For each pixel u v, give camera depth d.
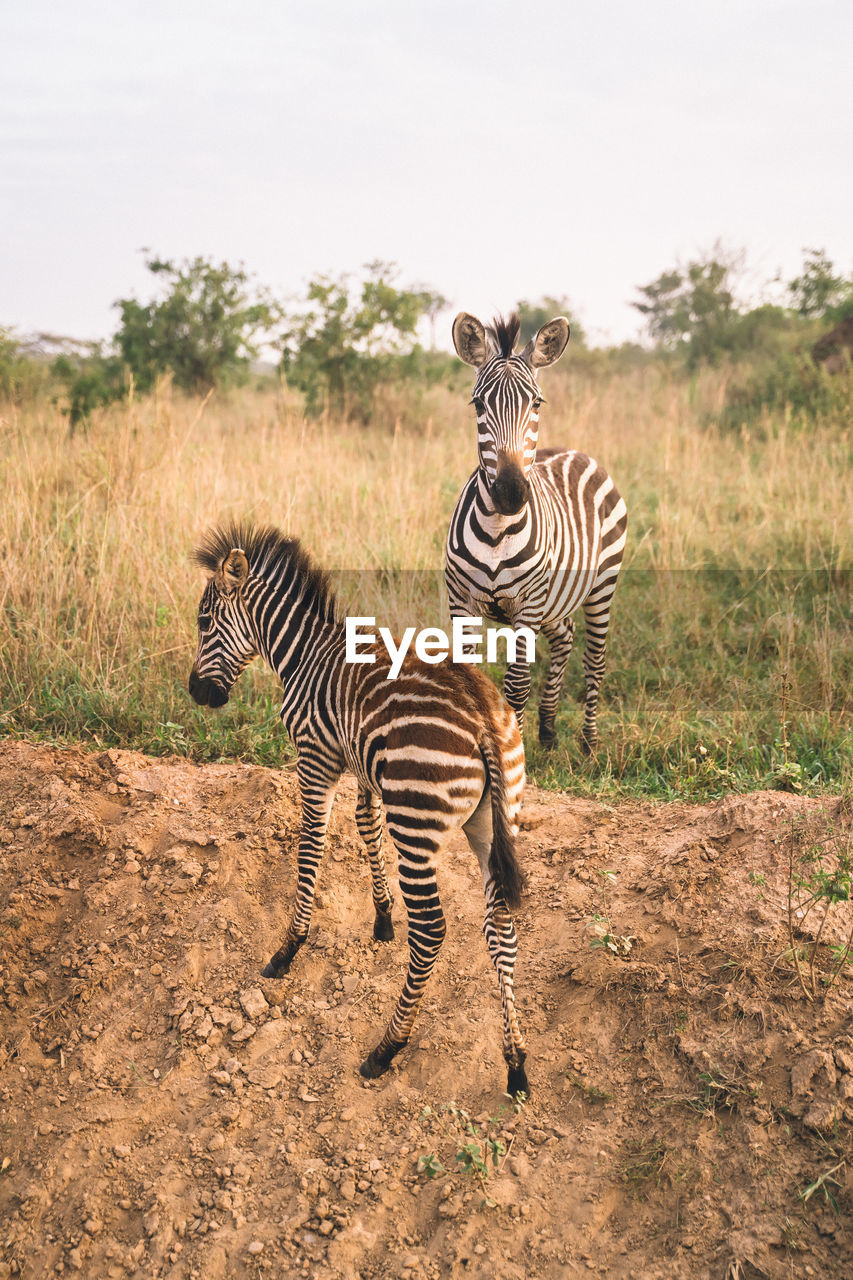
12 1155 3.05
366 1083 3.26
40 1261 2.75
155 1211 2.84
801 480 9.34
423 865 3.03
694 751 5.13
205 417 13.26
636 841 4.24
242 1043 3.44
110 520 7.09
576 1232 2.70
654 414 14.05
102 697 5.45
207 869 4.07
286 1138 3.08
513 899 2.87
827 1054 2.92
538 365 5.00
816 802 4.12
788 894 3.55
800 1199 2.64
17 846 4.13
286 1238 2.75
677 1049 3.14
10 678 5.71
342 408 14.90
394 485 8.50
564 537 5.26
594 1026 3.33
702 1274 2.52
